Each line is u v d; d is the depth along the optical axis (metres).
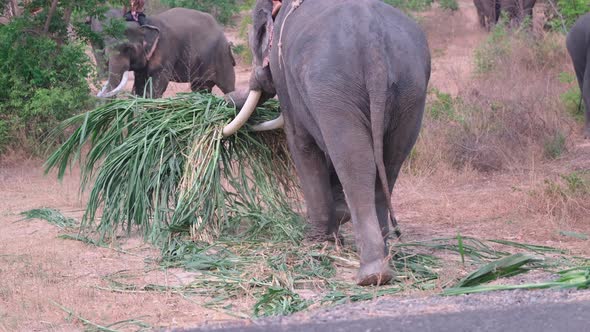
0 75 14.97
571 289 6.66
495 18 26.86
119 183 9.98
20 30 14.99
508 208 10.93
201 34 18.14
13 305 7.54
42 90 14.55
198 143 9.84
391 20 7.89
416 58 7.78
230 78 18.75
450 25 28.70
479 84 17.70
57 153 10.55
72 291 7.88
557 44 20.52
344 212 9.28
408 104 7.73
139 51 17.30
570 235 9.67
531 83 17.78
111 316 7.25
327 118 7.62
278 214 9.83
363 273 7.63
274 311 7.03
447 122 14.73
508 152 13.84
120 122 10.23
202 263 8.70
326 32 7.76
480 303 6.36
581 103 16.78
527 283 6.96
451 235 9.94
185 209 9.54
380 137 7.50
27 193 12.71
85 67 15.44
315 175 8.98
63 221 10.89
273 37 8.72
